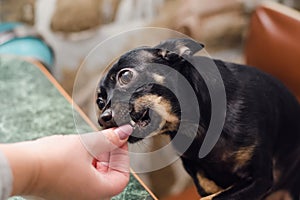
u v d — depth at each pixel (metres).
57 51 1.35
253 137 0.60
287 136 0.68
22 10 1.53
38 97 0.83
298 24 0.85
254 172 0.60
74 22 1.45
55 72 1.03
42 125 0.76
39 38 1.35
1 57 0.96
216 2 1.42
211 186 0.61
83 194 0.48
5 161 0.42
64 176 0.47
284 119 0.69
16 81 0.88
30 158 0.45
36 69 0.91
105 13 1.48
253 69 0.69
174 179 0.63
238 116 0.61
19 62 0.94
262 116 0.63
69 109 0.79
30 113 0.79
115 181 0.51
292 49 0.85
